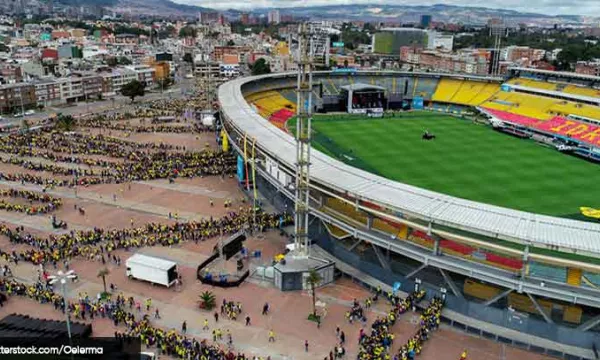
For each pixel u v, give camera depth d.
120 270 79.06
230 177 124.81
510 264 66.06
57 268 79.12
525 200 111.19
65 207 104.69
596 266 58.12
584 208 106.94
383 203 70.38
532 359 59.59
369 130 177.88
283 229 92.81
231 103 145.12
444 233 65.31
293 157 91.69
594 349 60.09
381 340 60.91
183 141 159.88
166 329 64.25
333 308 69.75
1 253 82.44
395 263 77.25
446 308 68.44
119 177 122.06
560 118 179.62
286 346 61.34
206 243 88.56
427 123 192.88
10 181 120.00
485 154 148.75
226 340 62.22
